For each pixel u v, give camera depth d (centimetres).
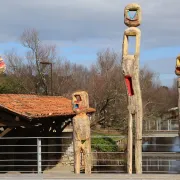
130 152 874
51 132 1656
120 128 2556
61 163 1686
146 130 2619
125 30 884
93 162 1595
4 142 1500
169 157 1869
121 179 811
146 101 3148
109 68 3186
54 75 3600
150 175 830
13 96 1544
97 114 2659
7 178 845
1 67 1259
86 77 4016
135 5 880
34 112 1287
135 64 870
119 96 2533
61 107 1631
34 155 1587
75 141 905
